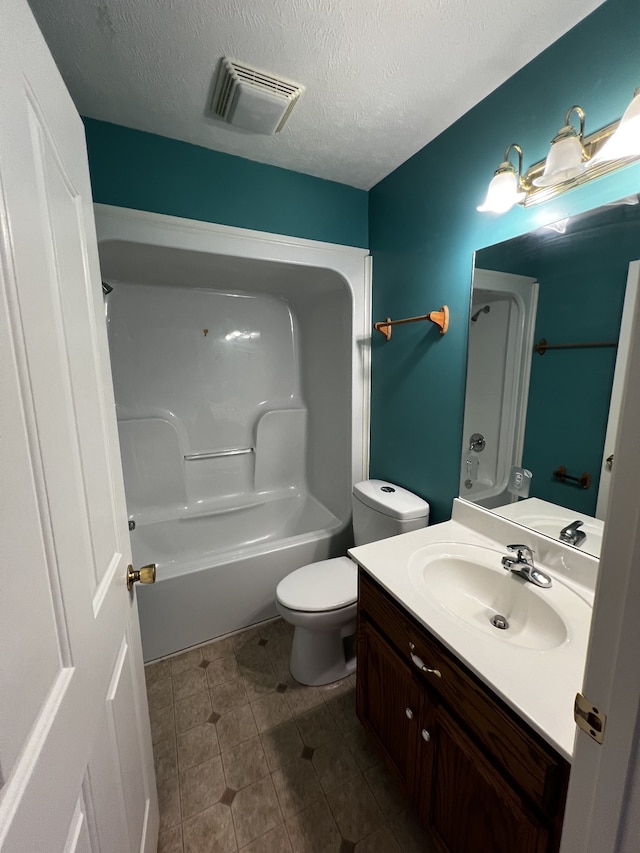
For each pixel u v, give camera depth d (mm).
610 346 967
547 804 632
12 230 425
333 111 1306
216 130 1441
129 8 916
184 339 2354
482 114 1252
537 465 1173
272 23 963
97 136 1400
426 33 988
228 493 2602
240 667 1692
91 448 694
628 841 425
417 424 1717
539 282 1120
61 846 456
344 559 1775
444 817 908
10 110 431
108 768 662
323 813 1129
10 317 415
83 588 588
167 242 1566
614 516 403
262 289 2455
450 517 1564
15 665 383
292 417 2695
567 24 959
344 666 1632
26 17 490
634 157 847
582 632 848
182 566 1782
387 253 1830
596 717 446
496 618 1049
